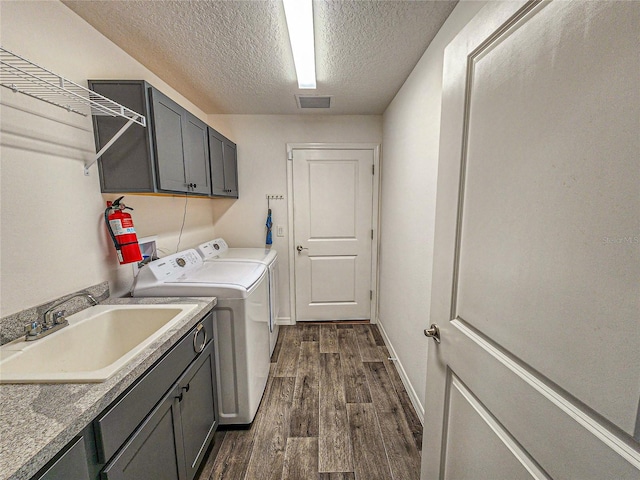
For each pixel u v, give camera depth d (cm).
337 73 185
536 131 54
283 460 141
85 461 66
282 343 260
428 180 156
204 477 133
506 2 62
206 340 139
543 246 53
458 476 87
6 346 92
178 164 157
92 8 121
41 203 108
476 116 74
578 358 47
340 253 293
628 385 39
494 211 68
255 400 169
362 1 119
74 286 122
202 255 220
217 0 117
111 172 134
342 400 184
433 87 148
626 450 39
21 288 101
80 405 66
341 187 282
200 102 236
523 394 59
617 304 40
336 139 274
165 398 100
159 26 134
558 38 49
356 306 303
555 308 51
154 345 93
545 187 53
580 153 45
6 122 96
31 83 94
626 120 38
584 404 46
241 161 276
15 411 64
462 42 79
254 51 157
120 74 152
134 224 163
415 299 177
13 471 50
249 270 187
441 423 96
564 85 48
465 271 81
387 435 156
